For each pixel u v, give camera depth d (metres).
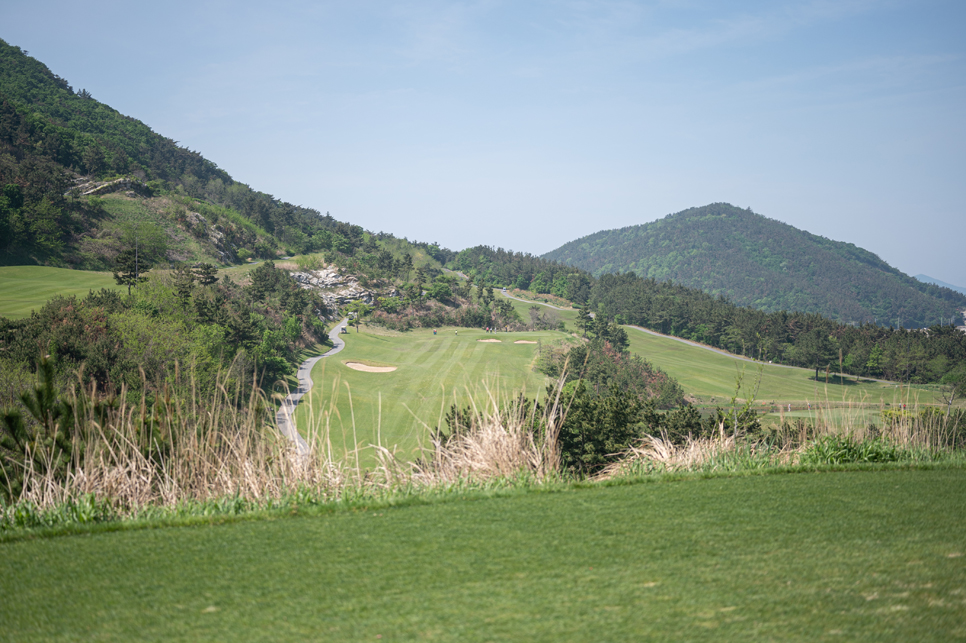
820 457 6.53
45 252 87.94
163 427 5.93
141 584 3.08
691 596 2.73
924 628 2.36
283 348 57.81
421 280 128.88
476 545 3.55
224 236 122.81
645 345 111.44
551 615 2.57
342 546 3.61
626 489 4.95
